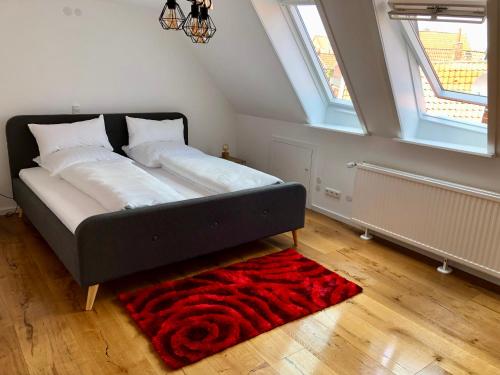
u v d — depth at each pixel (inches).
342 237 136.9
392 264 118.1
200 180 123.6
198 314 88.7
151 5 153.8
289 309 92.1
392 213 124.0
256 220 113.6
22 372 70.4
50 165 127.6
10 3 129.3
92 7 145.0
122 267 90.9
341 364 76.0
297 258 118.6
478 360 78.9
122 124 158.6
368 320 90.1
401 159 125.2
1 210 143.3
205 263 114.4
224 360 75.7
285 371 73.6
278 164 176.9
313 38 137.6
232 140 201.8
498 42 79.6
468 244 106.0
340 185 148.9
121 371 71.7
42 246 120.2
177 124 168.7
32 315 86.7
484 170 104.0
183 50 172.1
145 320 85.7
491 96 88.7
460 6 86.8
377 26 98.1
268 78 151.5
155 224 93.4
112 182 105.8
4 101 135.6
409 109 121.0
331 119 157.8
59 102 146.3
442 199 109.9
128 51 157.4
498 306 98.2
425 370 75.5
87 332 81.9
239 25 136.0
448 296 101.7
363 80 115.8
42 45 138.1
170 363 73.4
